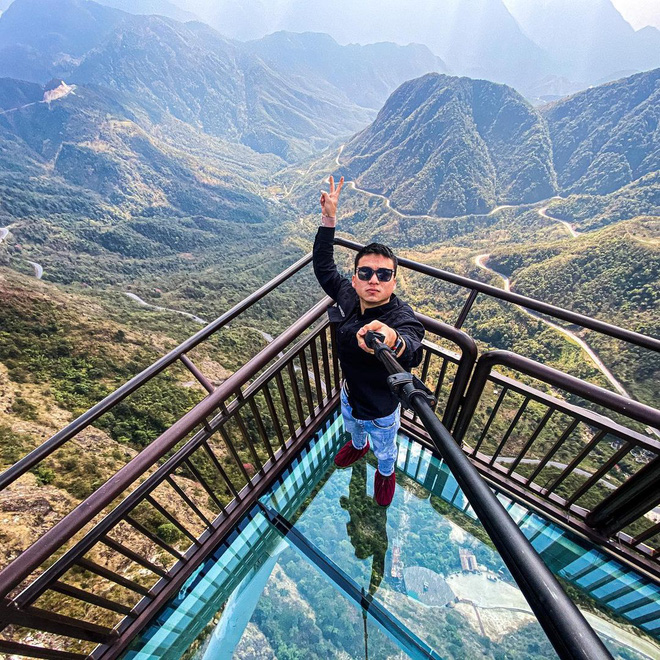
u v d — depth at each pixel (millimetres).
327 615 1772
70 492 16391
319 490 2213
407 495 2189
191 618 1704
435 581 1867
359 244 1989
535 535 1937
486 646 1670
